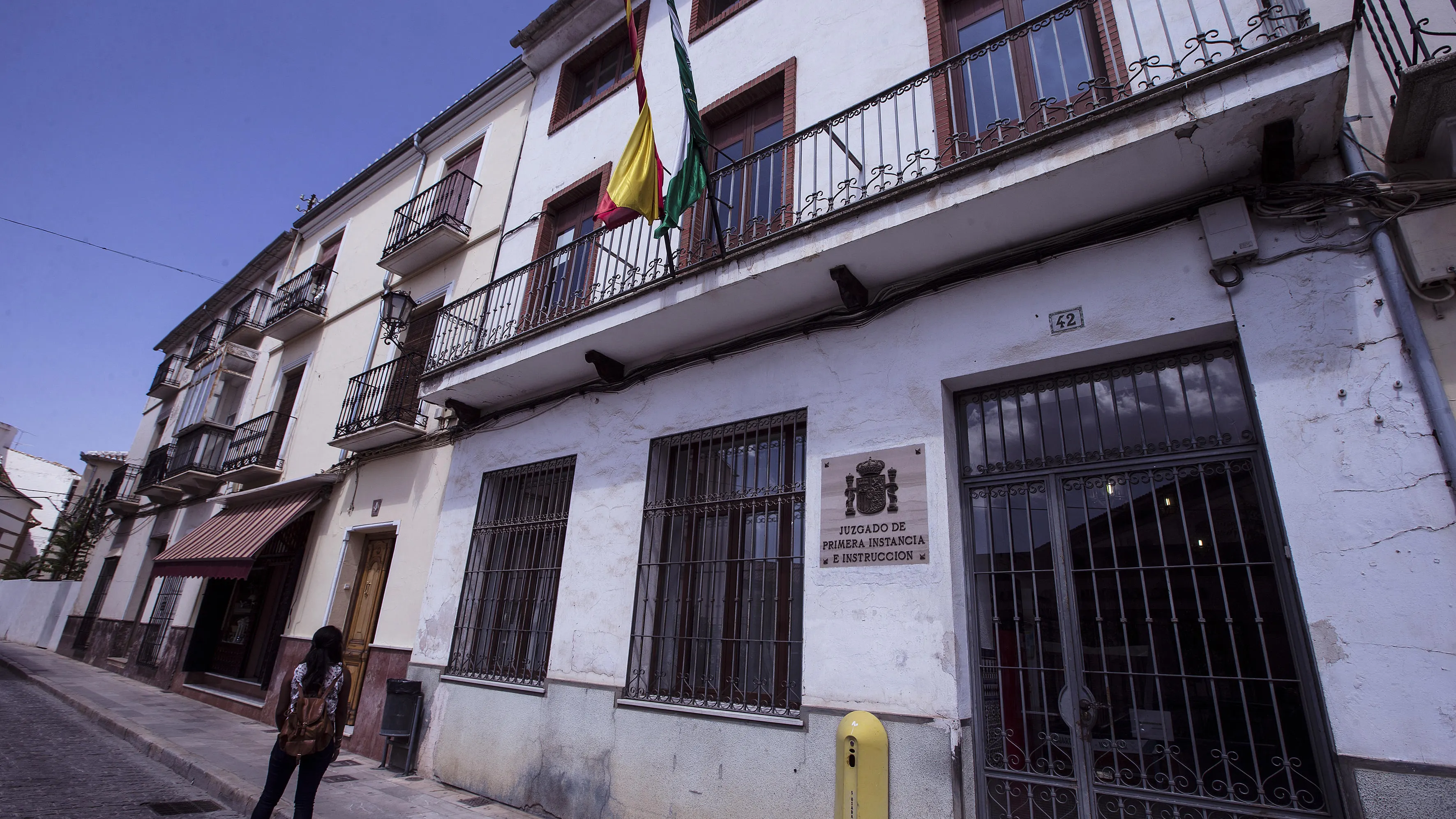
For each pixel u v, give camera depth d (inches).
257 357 569.9
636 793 200.4
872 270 197.6
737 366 231.0
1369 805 114.1
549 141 374.0
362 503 372.8
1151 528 153.1
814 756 170.7
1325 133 145.1
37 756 268.2
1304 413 136.1
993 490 176.4
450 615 286.8
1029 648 160.7
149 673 495.8
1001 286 182.7
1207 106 142.3
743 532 213.6
